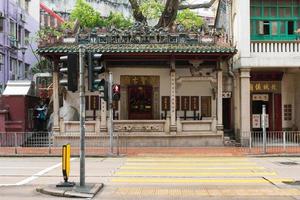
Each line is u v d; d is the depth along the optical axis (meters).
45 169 20.66
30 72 46.97
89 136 30.23
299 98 33.03
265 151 26.75
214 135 30.50
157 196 14.02
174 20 35.72
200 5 38.56
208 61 31.52
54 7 69.50
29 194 14.19
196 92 32.41
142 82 32.22
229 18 34.31
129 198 13.66
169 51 29.69
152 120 30.39
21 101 32.69
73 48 29.38
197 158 25.17
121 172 19.50
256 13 32.59
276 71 33.81
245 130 30.55
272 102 34.16
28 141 30.64
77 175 18.66
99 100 31.92
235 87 32.72
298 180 17.23
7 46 40.41
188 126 30.56
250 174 18.92
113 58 30.84
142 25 30.94
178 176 18.42
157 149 29.02
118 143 27.98
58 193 13.92
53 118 31.55
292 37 32.72
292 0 32.91
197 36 30.69
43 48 29.42
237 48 31.89
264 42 30.98
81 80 14.95
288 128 34.16
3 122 31.92
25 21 46.59
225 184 16.44
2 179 17.69
